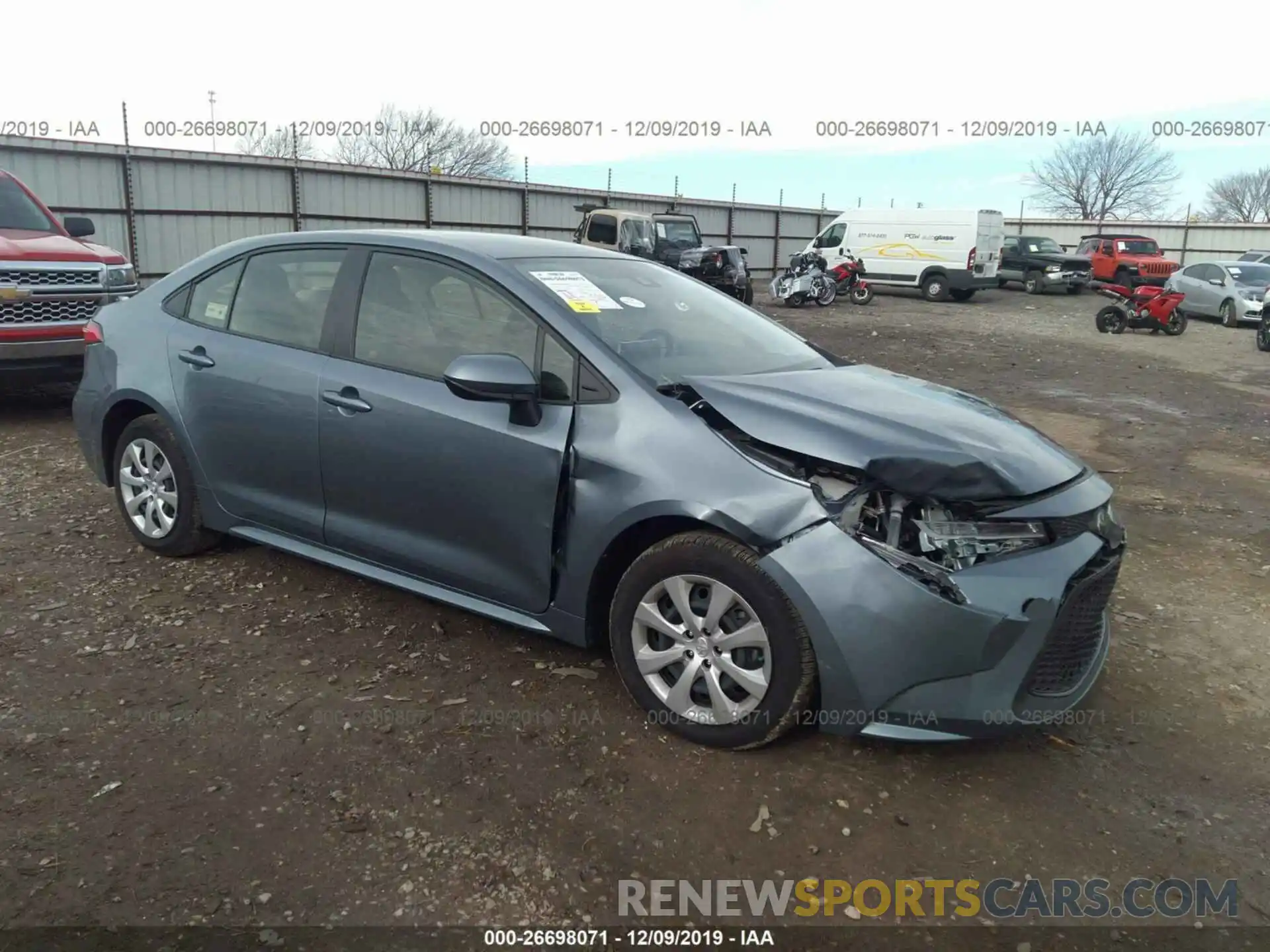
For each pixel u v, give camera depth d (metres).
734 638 2.97
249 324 4.14
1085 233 42.09
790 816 2.79
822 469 2.91
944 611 2.72
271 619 3.95
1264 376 13.09
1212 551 5.37
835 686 2.84
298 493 3.95
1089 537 3.02
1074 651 3.03
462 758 3.01
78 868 2.47
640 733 3.18
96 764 2.91
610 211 21.56
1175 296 17.83
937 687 2.78
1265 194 77.62
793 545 2.83
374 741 3.09
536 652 3.73
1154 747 3.25
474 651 3.72
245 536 4.21
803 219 39.59
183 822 2.66
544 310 3.41
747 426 3.01
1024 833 2.77
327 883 2.46
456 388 3.18
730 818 2.78
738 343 3.84
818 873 2.57
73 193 19.53
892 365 13.28
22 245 7.41
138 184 20.56
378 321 3.76
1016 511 2.85
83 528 4.94
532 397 3.19
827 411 3.09
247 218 22.77
